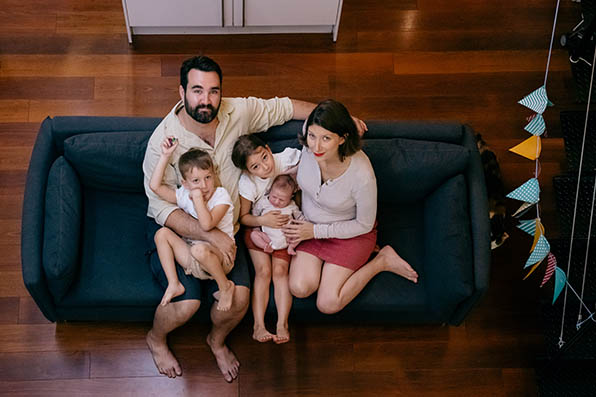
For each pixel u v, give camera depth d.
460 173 3.22
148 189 3.04
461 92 4.11
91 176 3.20
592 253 3.28
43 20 4.11
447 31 4.27
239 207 3.09
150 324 3.45
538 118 2.19
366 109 4.04
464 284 2.98
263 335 3.10
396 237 3.29
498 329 3.55
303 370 3.41
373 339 3.49
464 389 3.41
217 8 3.93
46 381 3.30
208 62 2.79
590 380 3.24
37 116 3.88
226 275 3.05
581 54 3.64
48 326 3.41
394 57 4.18
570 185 3.34
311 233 3.06
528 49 4.25
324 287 3.08
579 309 3.28
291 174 3.08
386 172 3.16
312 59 4.14
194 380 3.35
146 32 4.11
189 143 2.96
